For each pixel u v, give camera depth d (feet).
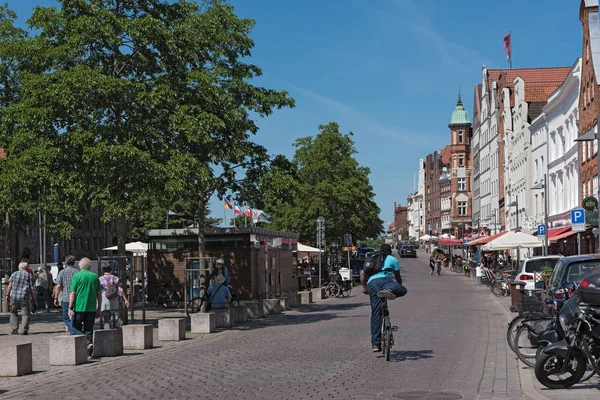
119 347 53.88
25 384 40.78
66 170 75.05
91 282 53.16
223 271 81.92
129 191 73.51
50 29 74.74
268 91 99.25
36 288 104.53
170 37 75.66
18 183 72.74
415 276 230.89
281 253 131.54
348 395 33.99
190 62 87.04
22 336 69.51
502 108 307.78
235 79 95.14
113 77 71.31
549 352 34.14
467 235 337.72
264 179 95.91
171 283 113.19
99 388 38.09
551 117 202.80
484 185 366.63
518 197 262.88
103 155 70.95
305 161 191.21
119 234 74.54
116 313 59.21
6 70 102.68
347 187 188.55
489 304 106.52
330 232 189.47
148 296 113.50
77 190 73.36
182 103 81.20
